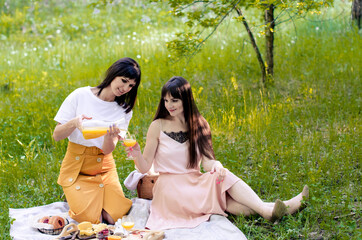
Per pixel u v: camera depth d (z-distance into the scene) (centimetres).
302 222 362
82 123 350
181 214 376
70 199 374
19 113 671
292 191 417
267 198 410
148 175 408
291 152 489
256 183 435
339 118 582
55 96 735
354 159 469
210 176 379
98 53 992
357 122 551
